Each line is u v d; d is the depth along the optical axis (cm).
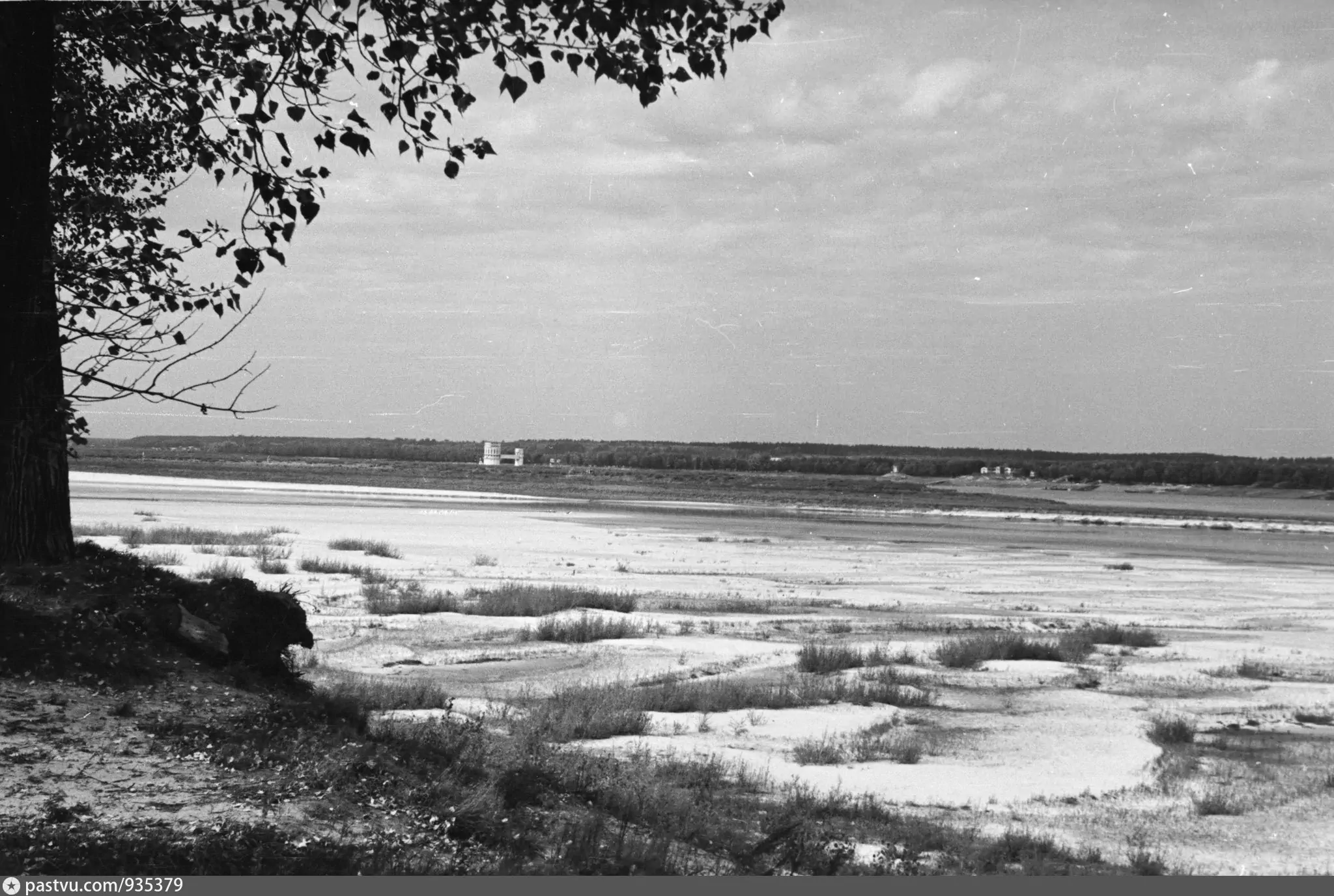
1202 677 2166
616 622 2473
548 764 1068
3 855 612
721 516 7644
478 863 736
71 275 714
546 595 2723
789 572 4053
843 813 1115
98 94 932
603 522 6438
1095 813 1179
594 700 1559
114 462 14100
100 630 965
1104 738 1580
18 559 1071
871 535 6347
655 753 1331
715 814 1023
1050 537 6994
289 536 4266
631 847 830
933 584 3875
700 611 2858
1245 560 5656
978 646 2300
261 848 672
